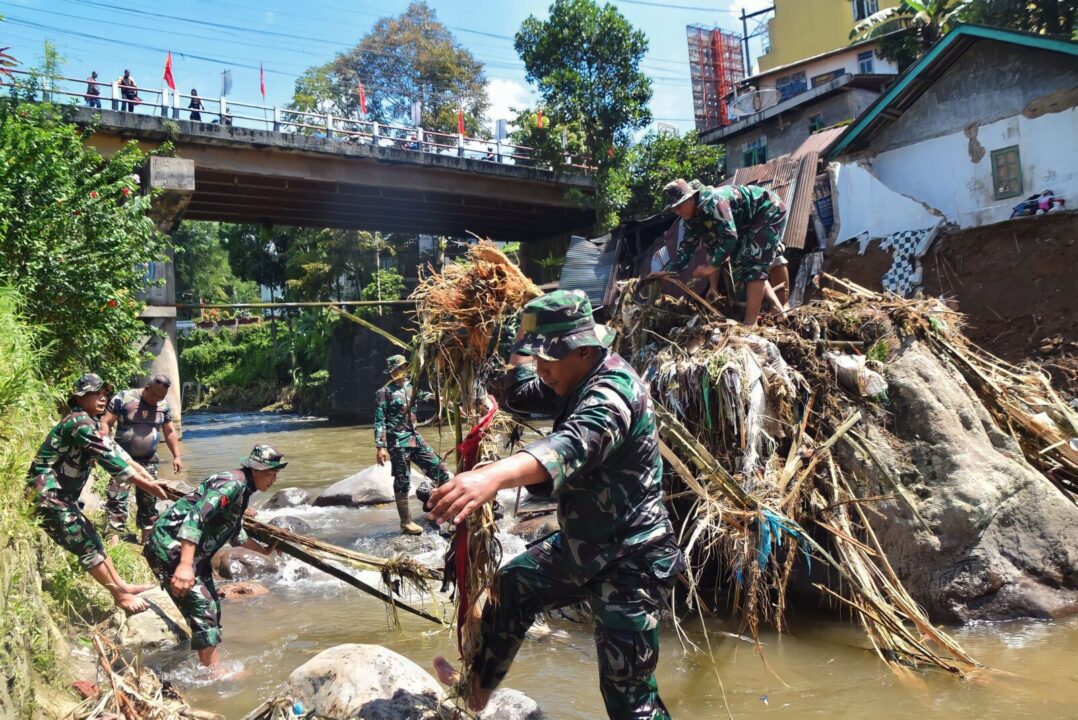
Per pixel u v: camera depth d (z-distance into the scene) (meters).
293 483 12.57
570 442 2.41
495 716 3.38
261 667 4.48
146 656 4.63
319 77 38.50
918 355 5.54
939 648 4.39
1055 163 12.50
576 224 29.52
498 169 24.31
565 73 25.44
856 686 3.96
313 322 36.56
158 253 9.12
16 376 4.83
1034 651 4.30
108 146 18.31
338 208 25.61
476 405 3.37
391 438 8.22
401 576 4.31
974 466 5.02
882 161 15.02
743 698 3.87
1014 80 13.00
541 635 4.91
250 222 27.50
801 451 5.15
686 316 6.27
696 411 5.38
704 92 37.81
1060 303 11.27
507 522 7.71
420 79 39.81
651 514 2.76
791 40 36.19
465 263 3.46
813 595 5.24
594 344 2.70
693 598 5.39
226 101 20.09
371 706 3.23
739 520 4.68
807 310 6.08
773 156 24.33
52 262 7.66
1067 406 6.30
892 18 24.25
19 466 4.48
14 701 2.81
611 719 2.86
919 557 4.89
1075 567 4.91
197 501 4.54
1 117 8.23
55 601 4.65
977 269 12.59
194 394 45.03
